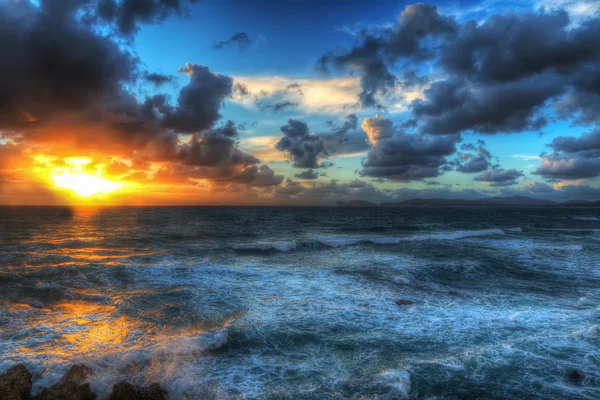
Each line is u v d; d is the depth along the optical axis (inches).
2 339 325.4
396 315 396.5
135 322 377.1
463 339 325.7
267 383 248.7
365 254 860.0
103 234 1339.8
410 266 680.4
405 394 233.5
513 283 560.1
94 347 309.6
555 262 740.0
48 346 310.5
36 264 703.1
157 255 826.8
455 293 497.4
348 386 243.4
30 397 225.3
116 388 229.0
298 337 330.6
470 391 238.4
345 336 333.4
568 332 341.4
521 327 356.8
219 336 322.0
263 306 429.7
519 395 233.8
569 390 239.0
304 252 904.9
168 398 237.3
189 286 528.7
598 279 591.2
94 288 516.1
